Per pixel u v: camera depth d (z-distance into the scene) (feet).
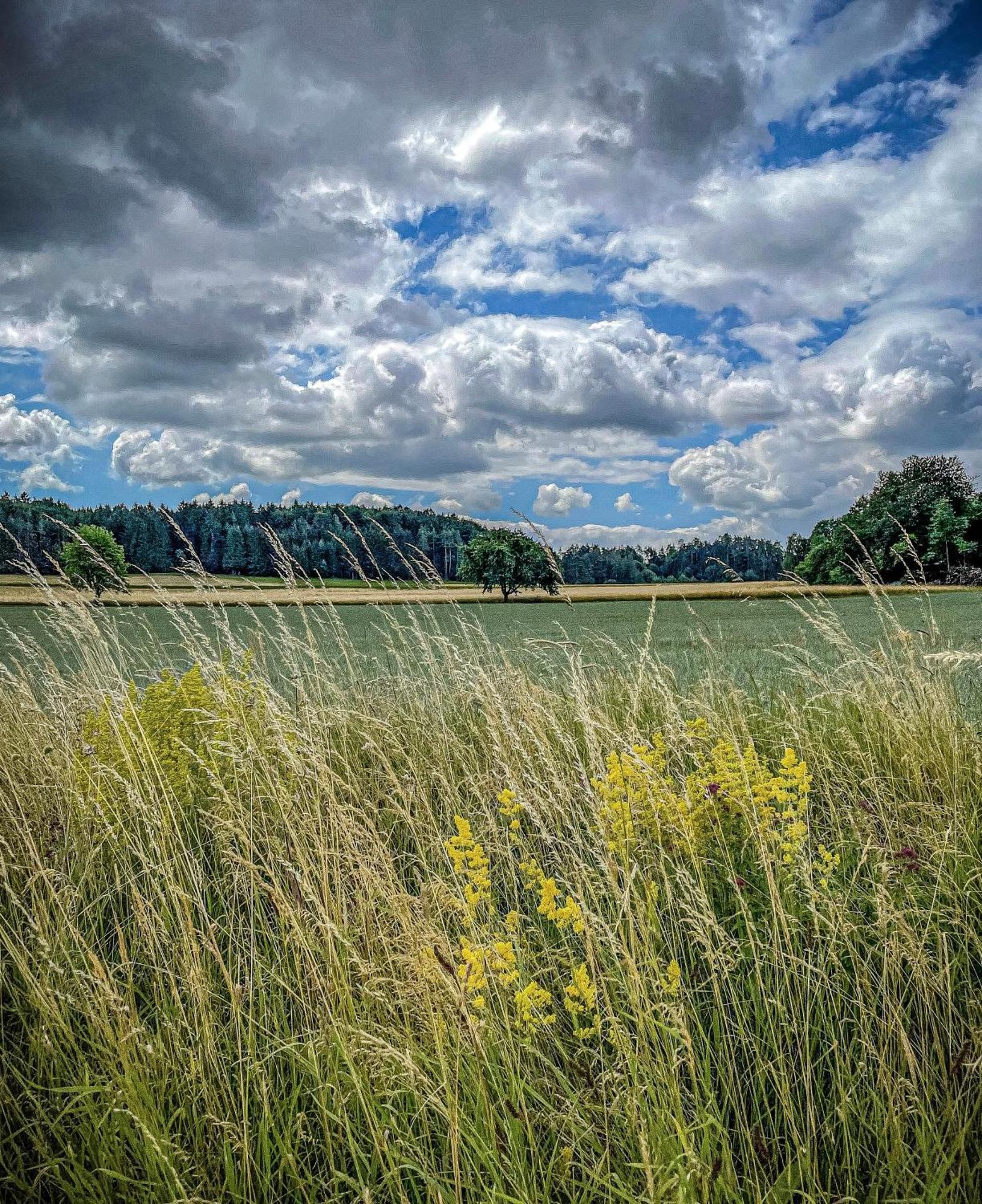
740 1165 6.94
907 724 15.56
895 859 9.86
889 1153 6.40
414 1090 6.85
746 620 83.41
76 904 11.24
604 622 84.07
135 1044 7.80
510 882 11.91
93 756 13.32
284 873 10.91
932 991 8.26
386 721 19.04
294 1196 6.94
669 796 10.15
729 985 8.57
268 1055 7.97
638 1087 6.65
